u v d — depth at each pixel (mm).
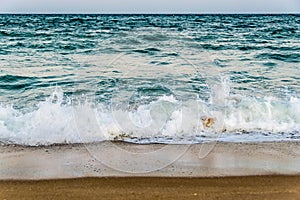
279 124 5711
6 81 8211
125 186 3676
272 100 6477
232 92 6902
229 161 4398
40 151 4695
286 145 5000
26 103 6570
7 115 5766
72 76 8438
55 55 10781
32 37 13539
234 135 5340
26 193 3516
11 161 4359
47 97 6902
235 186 3717
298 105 6113
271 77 8727
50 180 3820
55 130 5203
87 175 3947
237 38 14375
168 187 3664
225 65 10000
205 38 14352
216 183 3781
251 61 10617
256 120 5758
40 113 5645
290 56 11430
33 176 3922
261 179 3902
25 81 8203
